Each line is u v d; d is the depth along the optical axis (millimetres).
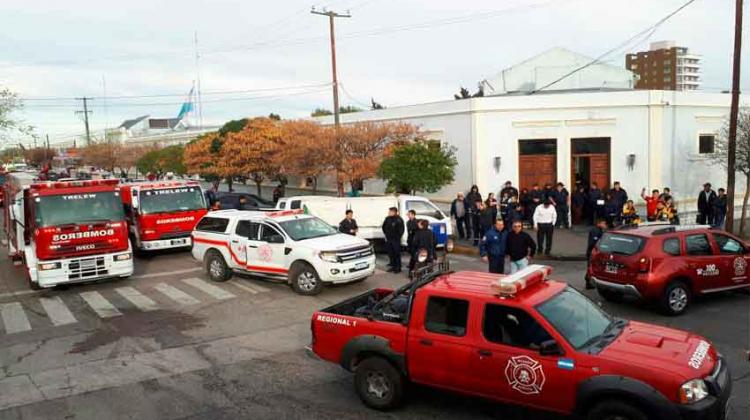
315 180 32562
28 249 14695
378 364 7227
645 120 23578
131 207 20000
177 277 16281
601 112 23656
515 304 6414
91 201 14828
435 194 26484
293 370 8922
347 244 13758
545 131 23969
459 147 25031
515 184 24328
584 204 23125
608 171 23938
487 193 24156
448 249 15945
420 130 26859
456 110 24875
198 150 36375
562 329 6238
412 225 15719
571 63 29016
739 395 7387
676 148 24156
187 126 69188
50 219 14281
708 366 5910
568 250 18172
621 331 6625
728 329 10148
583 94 23656
